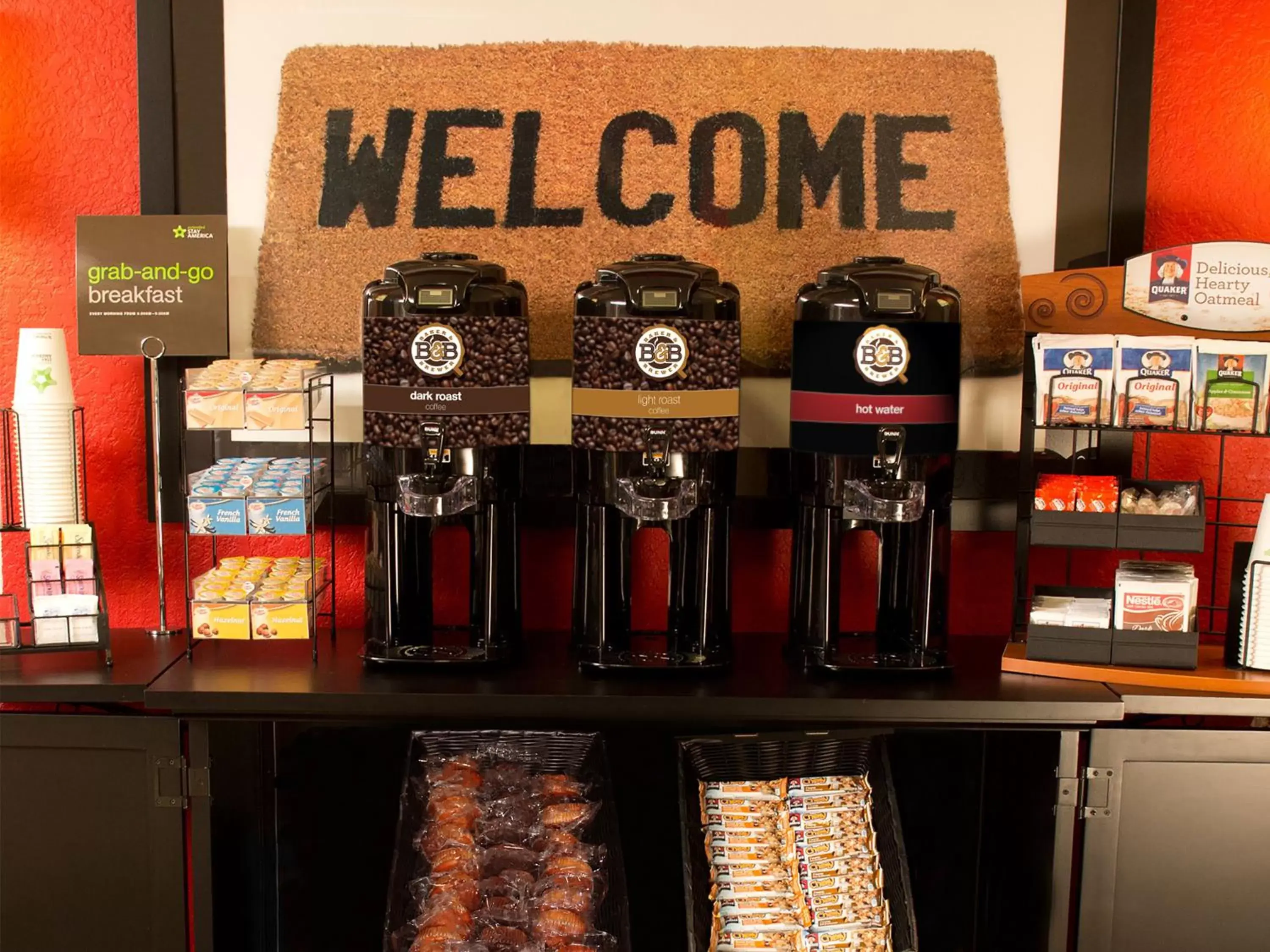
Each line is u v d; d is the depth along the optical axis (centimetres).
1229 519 188
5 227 183
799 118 182
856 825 176
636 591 190
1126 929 156
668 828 185
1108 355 156
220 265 174
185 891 155
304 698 149
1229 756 153
